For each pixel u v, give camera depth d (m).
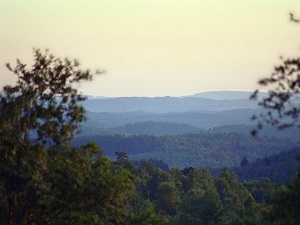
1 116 50.31
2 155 49.38
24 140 50.81
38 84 50.97
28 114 50.84
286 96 37.88
